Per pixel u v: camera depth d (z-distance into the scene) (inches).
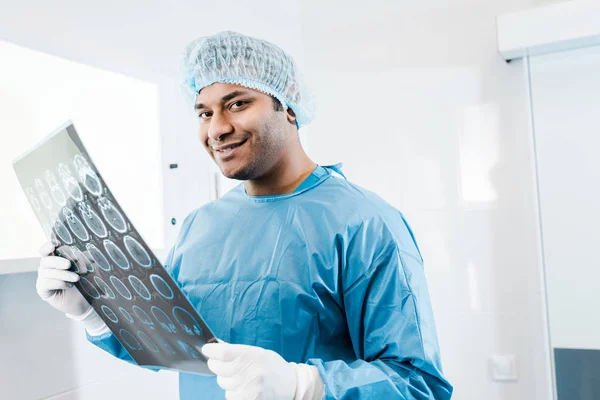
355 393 31.7
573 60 72.6
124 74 55.4
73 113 51.3
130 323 34.2
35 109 47.6
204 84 39.5
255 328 37.9
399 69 82.2
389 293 36.4
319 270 37.7
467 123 78.1
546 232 73.9
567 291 72.8
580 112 72.5
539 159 74.3
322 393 32.0
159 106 60.2
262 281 38.6
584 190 72.2
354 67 85.0
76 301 41.1
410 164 81.1
